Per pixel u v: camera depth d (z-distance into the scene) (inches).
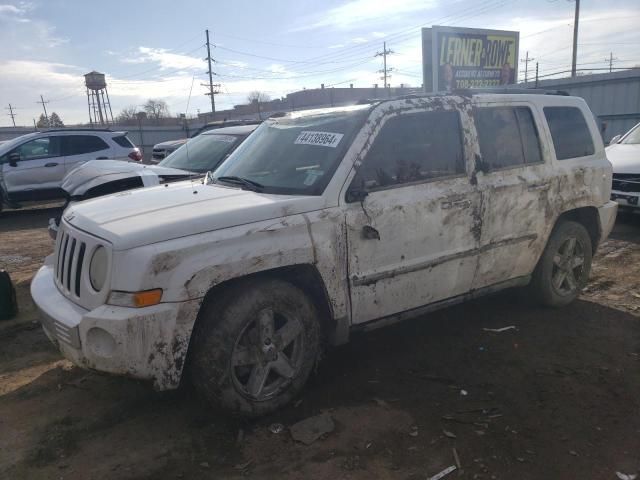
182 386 147.6
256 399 128.4
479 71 925.2
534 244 182.5
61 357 170.7
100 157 500.1
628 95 919.7
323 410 134.6
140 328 112.4
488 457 115.3
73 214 142.6
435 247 155.2
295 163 149.7
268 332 128.6
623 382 146.7
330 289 135.9
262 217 127.4
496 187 167.2
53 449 121.6
